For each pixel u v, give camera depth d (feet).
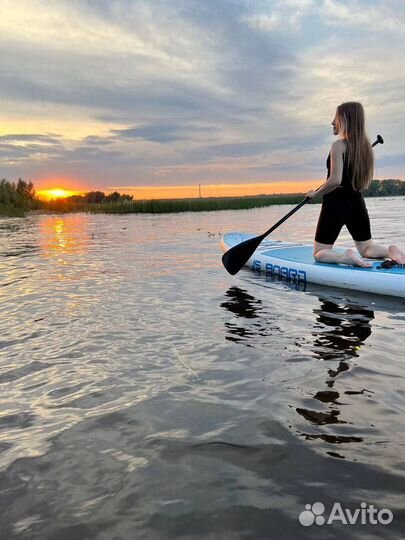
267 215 79.97
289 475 5.33
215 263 23.26
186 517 4.70
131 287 17.03
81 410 7.14
